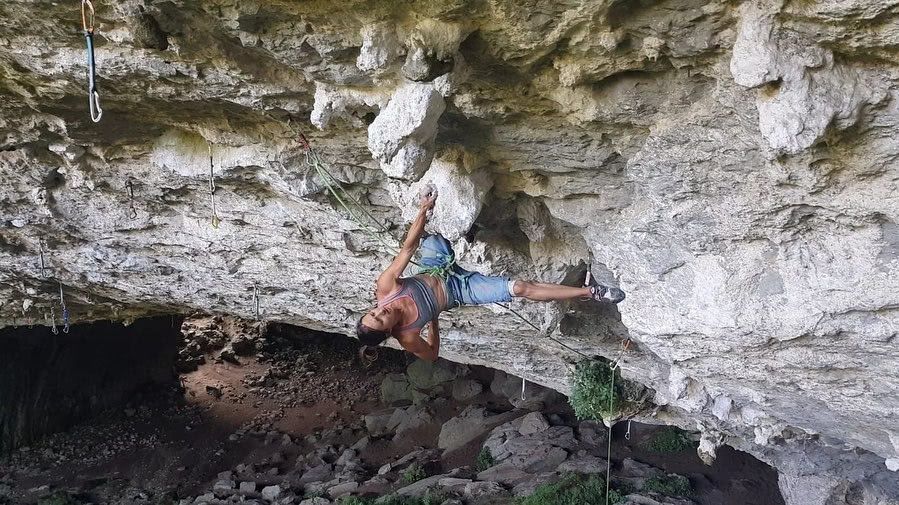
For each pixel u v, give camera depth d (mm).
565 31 5270
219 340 29391
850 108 4895
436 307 6438
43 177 9852
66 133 8547
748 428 10523
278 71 6703
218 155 8805
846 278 6449
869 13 4355
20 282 13430
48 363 21906
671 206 6895
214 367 27672
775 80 4840
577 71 5730
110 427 22922
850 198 5859
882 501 11500
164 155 9008
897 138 5191
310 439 22375
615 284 9156
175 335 25859
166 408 24359
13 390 21125
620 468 16938
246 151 8539
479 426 20328
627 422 18453
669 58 5480
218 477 20453
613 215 7805
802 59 4738
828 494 12086
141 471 21062
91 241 11828
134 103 7730
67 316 15359
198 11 5598
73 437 22203
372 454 20875
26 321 15891
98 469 21062
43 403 21891
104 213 10867
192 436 22891
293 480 19953
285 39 5754
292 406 24859
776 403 9109
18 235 11719
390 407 23453
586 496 15547
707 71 5504
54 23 5988
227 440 22703
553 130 6836
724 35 5035
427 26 5281
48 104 7789
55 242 11961
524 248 9148
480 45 5629
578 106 6246
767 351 7598
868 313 6656
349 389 25797
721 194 6512
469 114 6598
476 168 7527
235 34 5918
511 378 21656
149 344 24922
